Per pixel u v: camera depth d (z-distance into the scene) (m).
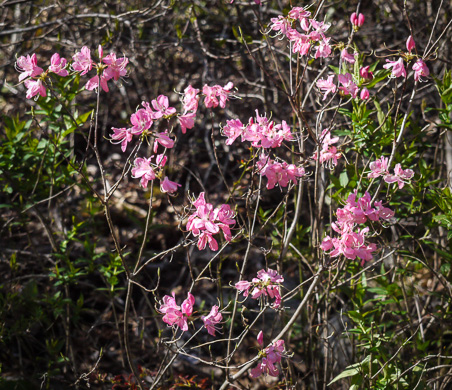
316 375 2.72
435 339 2.73
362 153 2.48
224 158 4.86
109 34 3.34
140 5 4.35
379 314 2.67
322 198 2.50
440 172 3.01
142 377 2.80
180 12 4.27
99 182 4.84
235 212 2.17
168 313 1.84
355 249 1.84
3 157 2.79
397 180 1.89
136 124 1.77
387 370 2.25
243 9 3.97
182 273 3.96
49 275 2.87
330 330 2.99
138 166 1.83
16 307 2.86
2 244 3.40
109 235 4.33
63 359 2.77
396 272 2.61
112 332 3.49
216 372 3.26
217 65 4.32
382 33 3.96
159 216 4.60
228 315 3.45
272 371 1.99
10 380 2.85
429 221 2.44
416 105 3.74
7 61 4.31
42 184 2.95
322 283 2.63
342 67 2.44
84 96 5.24
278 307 2.04
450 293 2.54
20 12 4.62
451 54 3.28
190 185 4.77
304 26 2.05
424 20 3.79
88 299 3.55
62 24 3.76
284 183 2.01
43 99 2.70
